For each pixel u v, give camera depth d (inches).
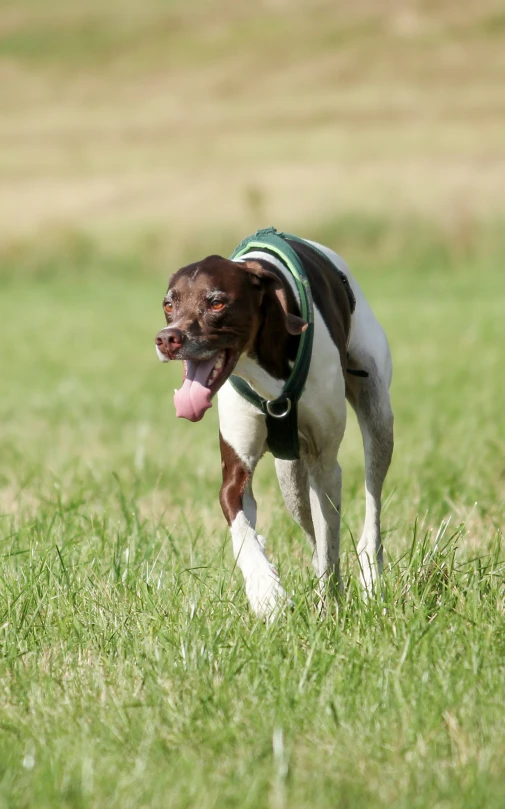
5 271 1782.7
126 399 773.3
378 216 1769.2
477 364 802.8
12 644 271.7
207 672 249.8
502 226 1724.9
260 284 282.7
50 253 1803.6
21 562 338.0
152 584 304.2
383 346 350.9
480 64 3316.9
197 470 499.2
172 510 430.3
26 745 217.6
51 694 242.2
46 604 293.1
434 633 254.1
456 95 3016.7
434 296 1315.2
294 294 294.8
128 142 2770.7
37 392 824.9
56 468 523.5
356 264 1705.2
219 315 274.4
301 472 328.2
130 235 1825.8
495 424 565.6
